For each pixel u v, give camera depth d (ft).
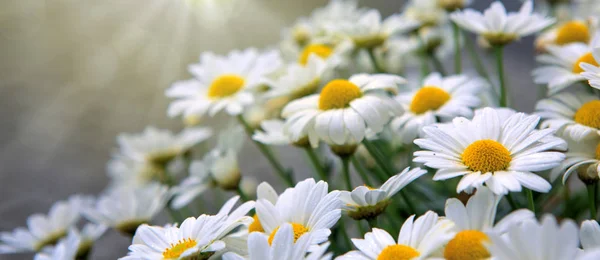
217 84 1.38
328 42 1.42
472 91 1.22
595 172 1.05
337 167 1.49
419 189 1.29
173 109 1.40
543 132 1.01
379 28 1.39
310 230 1.00
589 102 1.10
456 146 1.04
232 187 1.30
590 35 1.30
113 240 2.21
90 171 2.50
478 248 0.93
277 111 1.43
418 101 1.21
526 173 0.99
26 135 2.74
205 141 1.67
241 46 2.82
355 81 1.21
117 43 3.04
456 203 0.97
